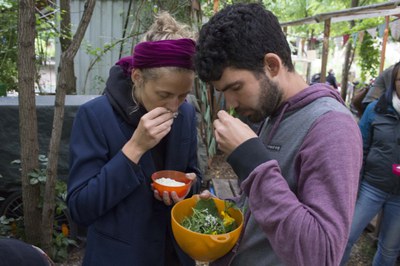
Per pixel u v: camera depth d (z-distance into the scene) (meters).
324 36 4.85
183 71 1.19
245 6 1.01
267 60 0.99
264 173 0.94
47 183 2.52
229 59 0.97
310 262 0.85
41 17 3.68
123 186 1.24
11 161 2.93
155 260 1.46
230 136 1.01
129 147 1.25
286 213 0.89
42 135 2.92
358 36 7.17
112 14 5.05
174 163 1.51
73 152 1.33
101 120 1.33
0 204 3.12
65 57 2.22
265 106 1.03
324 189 0.89
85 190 1.25
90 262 1.40
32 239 2.74
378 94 2.85
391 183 2.50
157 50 1.16
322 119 0.97
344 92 9.38
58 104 2.34
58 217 3.13
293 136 1.04
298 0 12.33
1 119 2.86
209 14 5.02
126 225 1.36
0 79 4.63
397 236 2.57
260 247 1.15
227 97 1.05
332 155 0.90
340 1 11.34
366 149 2.65
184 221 1.32
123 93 1.36
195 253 1.17
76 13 5.04
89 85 5.25
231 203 1.33
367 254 3.34
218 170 5.27
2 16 4.18
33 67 2.43
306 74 12.90
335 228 0.85
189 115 1.56
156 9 4.36
